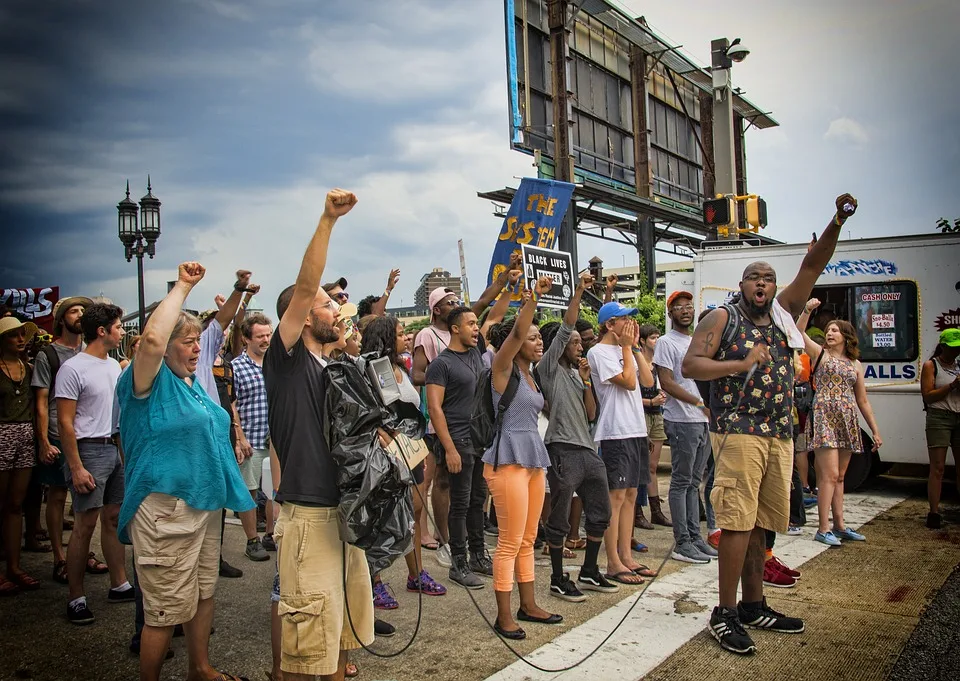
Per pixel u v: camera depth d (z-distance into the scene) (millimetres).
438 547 5828
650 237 20141
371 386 3055
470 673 3680
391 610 4648
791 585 5078
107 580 5324
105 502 4727
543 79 16312
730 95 16109
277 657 3488
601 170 17938
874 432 6449
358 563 3193
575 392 4895
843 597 4828
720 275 9992
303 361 3027
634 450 5250
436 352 5895
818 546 6133
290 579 2928
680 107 22062
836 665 3760
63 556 5379
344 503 2852
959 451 6812
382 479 2883
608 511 4938
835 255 9234
